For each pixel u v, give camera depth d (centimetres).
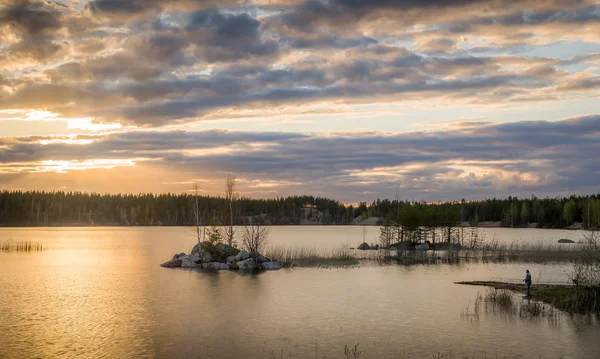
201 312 3959
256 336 3200
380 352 2850
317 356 2780
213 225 8406
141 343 3044
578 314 3800
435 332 3288
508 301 4172
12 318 3750
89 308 4134
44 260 8525
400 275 6284
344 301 4412
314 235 18625
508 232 18875
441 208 10938
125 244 13038
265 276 6228
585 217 19662
